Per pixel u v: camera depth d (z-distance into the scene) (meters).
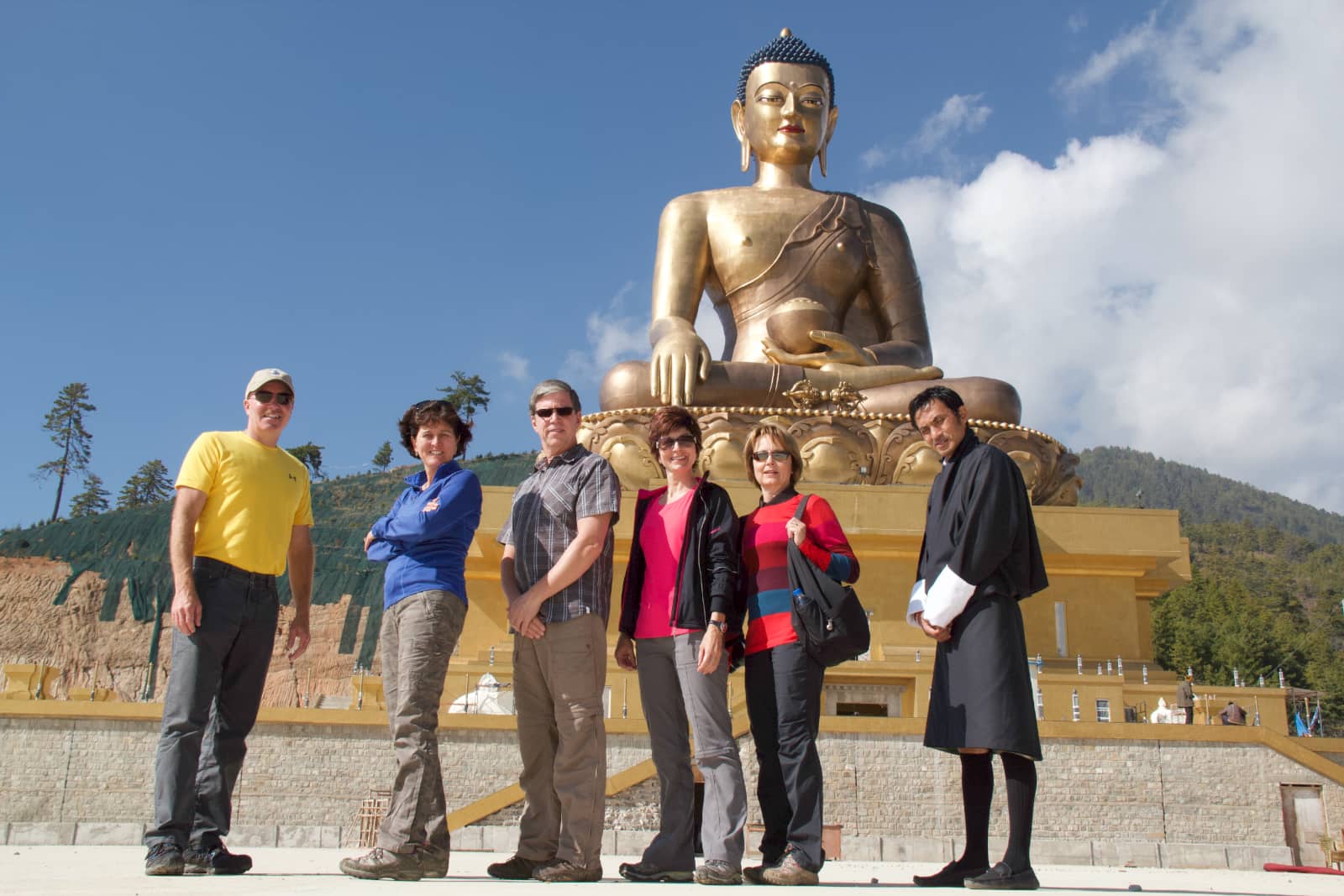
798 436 16.17
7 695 12.74
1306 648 52.56
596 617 5.56
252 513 6.01
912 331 19.20
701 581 5.59
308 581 6.71
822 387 16.86
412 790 5.25
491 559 15.52
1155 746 11.38
